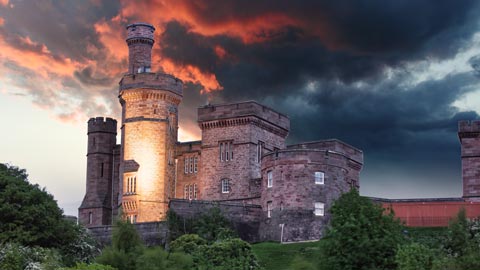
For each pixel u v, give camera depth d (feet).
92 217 485.15
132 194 434.30
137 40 468.75
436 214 386.32
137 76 442.50
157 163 437.58
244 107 442.50
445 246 266.77
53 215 327.47
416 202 396.16
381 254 247.70
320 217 386.73
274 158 397.19
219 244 322.55
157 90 441.27
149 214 431.84
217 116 448.24
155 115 441.68
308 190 388.57
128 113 444.96
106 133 495.82
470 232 281.33
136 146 439.63
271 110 457.27
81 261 314.35
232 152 442.91
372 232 250.78
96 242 362.33
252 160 439.22
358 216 254.27
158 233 378.94
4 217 315.99
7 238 308.60
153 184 435.53
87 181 493.36
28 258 286.05
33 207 320.09
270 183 398.62
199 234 374.02
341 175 399.85
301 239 383.04
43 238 317.83
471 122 424.05
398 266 245.04
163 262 290.35
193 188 460.55
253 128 442.50
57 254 300.40
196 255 314.14
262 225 396.37
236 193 437.99
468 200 415.03
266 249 358.23
